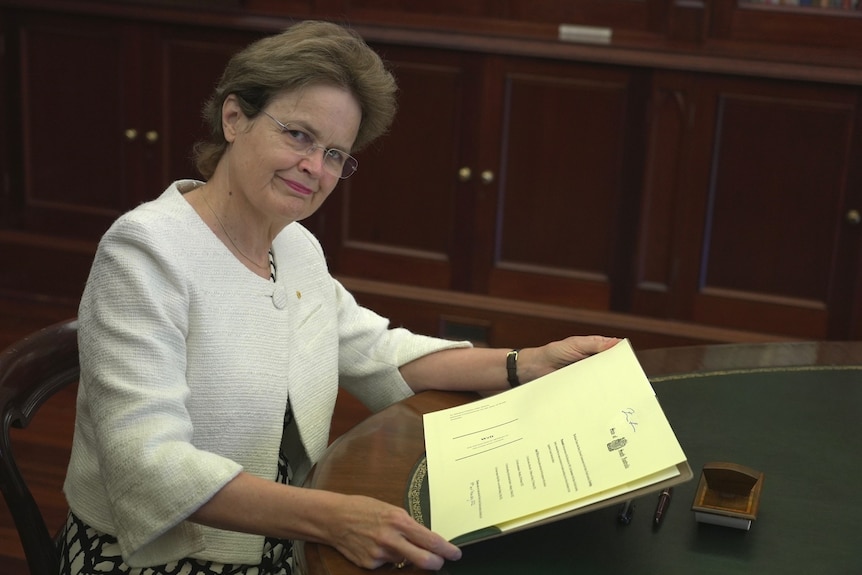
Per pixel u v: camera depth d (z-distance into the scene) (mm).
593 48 3578
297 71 1450
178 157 4039
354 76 1483
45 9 3955
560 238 3809
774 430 1516
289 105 1471
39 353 1573
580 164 3721
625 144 3666
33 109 4129
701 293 3725
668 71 3557
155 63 3951
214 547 1442
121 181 4117
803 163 3533
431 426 1472
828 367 1766
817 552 1207
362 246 3982
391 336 1781
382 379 1742
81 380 1457
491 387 1686
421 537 1166
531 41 3633
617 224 3744
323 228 4000
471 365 1698
